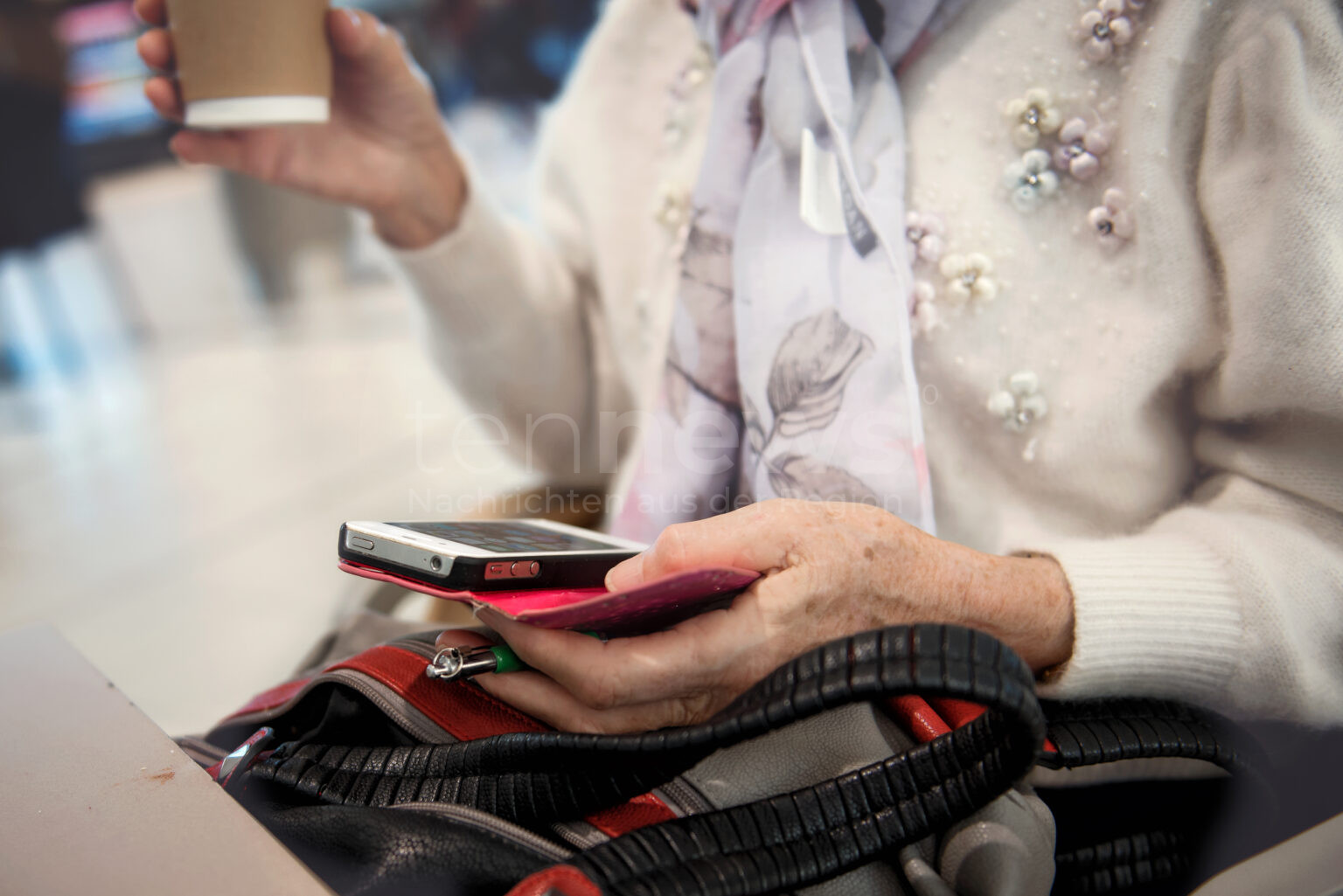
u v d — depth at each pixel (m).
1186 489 0.60
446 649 0.40
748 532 0.41
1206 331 0.55
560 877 0.30
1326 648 0.49
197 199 4.35
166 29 0.64
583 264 0.92
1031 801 0.42
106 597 1.68
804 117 0.61
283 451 2.32
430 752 0.41
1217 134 0.53
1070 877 0.47
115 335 3.59
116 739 0.41
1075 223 0.59
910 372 0.57
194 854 0.33
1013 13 0.60
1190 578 0.49
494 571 0.39
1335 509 0.51
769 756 0.40
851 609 0.42
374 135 0.78
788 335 0.59
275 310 3.67
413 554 0.39
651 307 0.79
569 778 0.37
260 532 1.89
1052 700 0.50
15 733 0.42
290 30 0.61
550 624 0.36
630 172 0.81
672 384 0.67
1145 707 0.48
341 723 0.45
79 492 2.21
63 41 3.23
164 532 1.93
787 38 0.62
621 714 0.40
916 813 0.37
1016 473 0.63
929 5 0.62
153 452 2.40
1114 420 0.58
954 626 0.33
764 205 0.62
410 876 0.34
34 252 3.27
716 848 0.35
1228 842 0.50
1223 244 0.53
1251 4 0.52
